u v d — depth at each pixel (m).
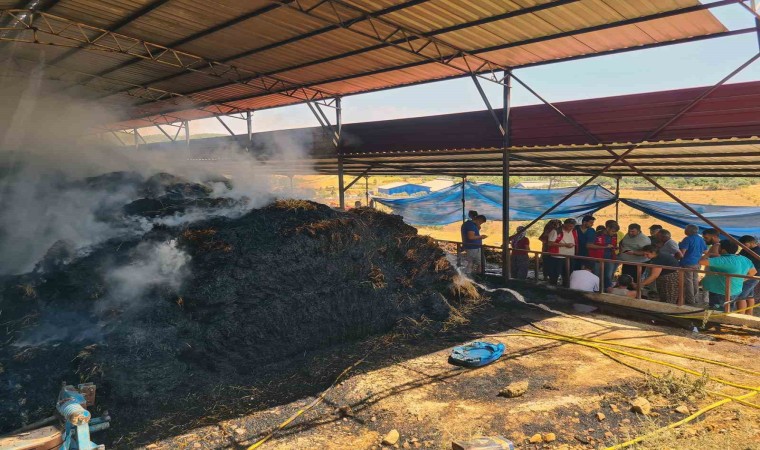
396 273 7.61
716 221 12.67
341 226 7.08
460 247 11.20
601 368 5.76
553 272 9.83
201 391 5.11
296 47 10.57
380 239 7.82
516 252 10.42
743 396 4.86
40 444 3.42
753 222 12.30
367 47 10.30
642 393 5.04
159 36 10.20
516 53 9.57
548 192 17.00
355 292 6.86
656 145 8.20
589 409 4.73
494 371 5.72
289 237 6.57
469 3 7.47
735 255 7.55
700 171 11.69
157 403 4.81
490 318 7.83
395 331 7.02
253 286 5.98
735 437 4.05
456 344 6.67
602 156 10.01
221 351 5.54
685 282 8.08
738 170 11.22
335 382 5.41
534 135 9.59
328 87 14.18
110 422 4.50
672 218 13.26
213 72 13.04
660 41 8.38
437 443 4.18
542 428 4.38
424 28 8.64
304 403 4.96
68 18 9.23
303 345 6.25
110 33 9.93
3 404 4.11
